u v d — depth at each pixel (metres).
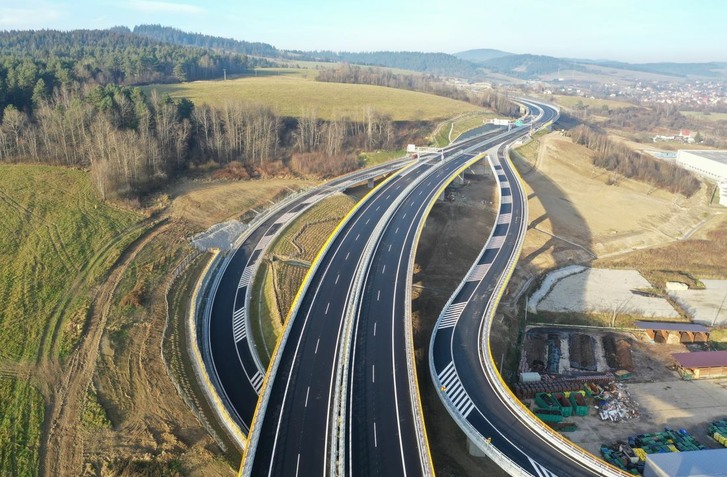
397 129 190.50
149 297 81.12
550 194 154.88
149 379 64.88
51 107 137.38
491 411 58.50
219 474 52.91
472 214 136.50
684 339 89.12
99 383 63.12
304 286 79.56
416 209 117.06
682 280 112.69
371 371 61.59
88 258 88.25
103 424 57.41
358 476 46.62
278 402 55.97
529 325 93.00
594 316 96.19
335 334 69.00
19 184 106.62
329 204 123.69
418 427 52.09
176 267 91.00
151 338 72.38
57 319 73.44
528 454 51.94
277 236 106.25
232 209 118.75
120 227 99.44
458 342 72.19
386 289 81.12
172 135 137.50
